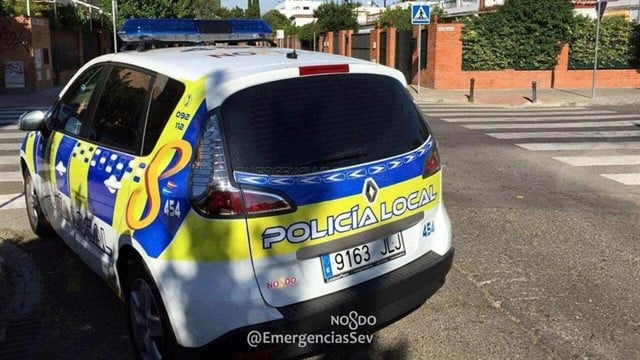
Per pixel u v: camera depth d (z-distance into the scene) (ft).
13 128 42.27
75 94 14.84
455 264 16.67
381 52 94.17
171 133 10.32
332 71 10.85
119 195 11.14
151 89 11.44
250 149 9.67
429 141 12.16
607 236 19.11
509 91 72.54
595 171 28.63
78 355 12.00
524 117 48.75
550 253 17.57
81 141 13.48
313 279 10.05
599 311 13.82
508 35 74.49
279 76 10.27
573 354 11.98
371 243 10.77
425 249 11.88
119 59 13.26
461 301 14.33
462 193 24.53
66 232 14.47
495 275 15.90
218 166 9.50
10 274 15.92
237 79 9.96
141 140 11.14
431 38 75.10
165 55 12.57
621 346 12.27
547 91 72.23
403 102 11.82
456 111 53.93
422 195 11.68
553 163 30.45
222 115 9.73
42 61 75.20
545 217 21.16
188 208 9.57
